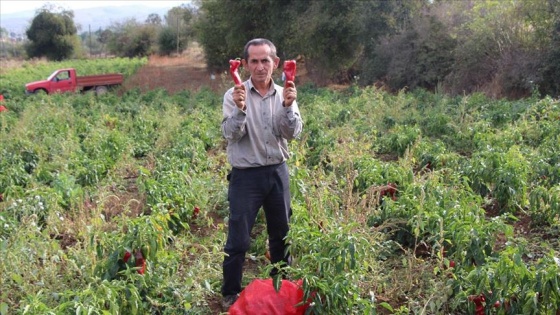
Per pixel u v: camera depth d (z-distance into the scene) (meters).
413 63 19.66
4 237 5.47
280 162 4.34
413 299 4.61
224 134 4.10
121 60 46.56
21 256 4.75
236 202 4.29
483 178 6.80
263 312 3.95
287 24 25.38
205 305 4.51
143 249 4.47
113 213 7.11
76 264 4.79
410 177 6.64
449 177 6.96
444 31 19.08
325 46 23.33
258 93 4.20
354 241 4.21
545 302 3.78
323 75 24.84
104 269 4.45
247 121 4.15
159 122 13.34
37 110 16.12
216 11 31.00
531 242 5.80
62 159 9.20
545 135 9.41
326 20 22.38
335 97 17.03
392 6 21.39
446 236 4.94
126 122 13.42
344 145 8.40
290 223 4.66
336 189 7.00
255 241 5.68
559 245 5.58
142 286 4.22
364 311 3.94
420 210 5.05
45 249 4.98
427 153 8.38
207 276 4.76
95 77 26.50
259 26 28.53
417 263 5.04
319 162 8.44
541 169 6.96
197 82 29.36
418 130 9.97
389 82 20.73
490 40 17.36
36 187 7.22
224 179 7.79
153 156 10.09
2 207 6.66
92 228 5.24
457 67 18.17
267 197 4.41
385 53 20.67
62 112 14.69
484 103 13.57
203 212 6.70
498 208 6.75
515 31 16.94
